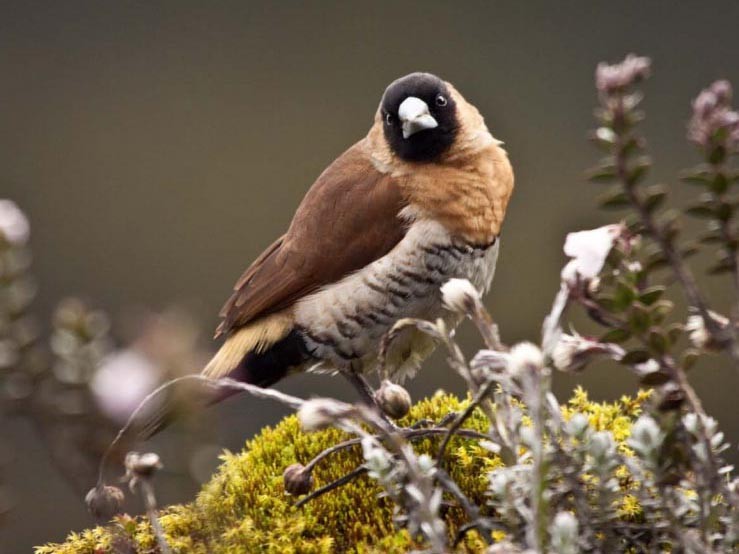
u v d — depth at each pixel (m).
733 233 5.06
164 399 7.09
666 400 5.40
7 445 5.37
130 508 8.05
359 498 7.36
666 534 5.79
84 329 4.71
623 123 5.05
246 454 8.30
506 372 5.40
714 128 4.87
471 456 7.49
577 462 5.59
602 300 5.28
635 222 5.26
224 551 6.29
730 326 5.18
